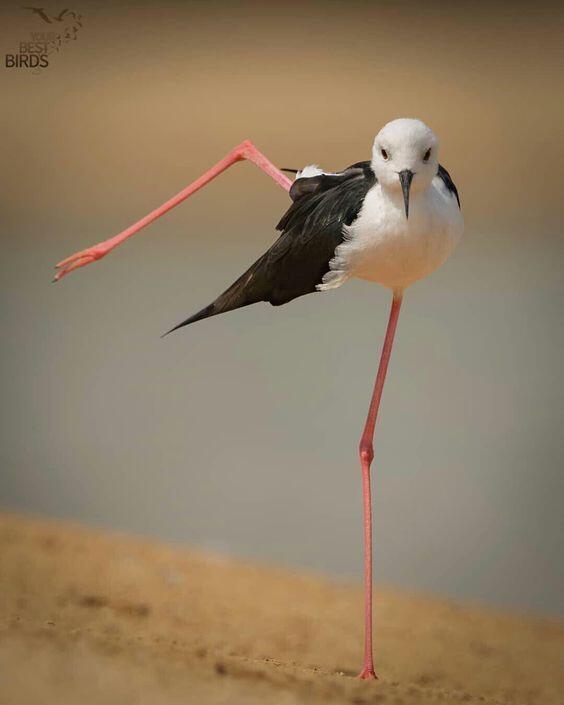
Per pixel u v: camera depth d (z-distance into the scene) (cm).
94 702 466
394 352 1602
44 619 782
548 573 1127
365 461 751
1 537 954
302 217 733
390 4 3784
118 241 827
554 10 3825
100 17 3338
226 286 1872
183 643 696
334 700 534
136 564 942
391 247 704
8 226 2219
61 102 2923
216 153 2720
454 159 2672
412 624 914
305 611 907
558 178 2559
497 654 871
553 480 1277
